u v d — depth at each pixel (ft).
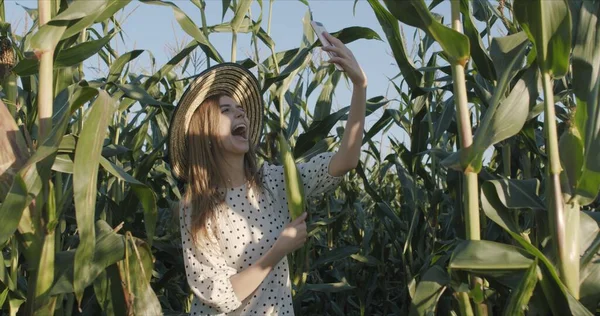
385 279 19.54
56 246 10.57
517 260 8.26
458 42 8.35
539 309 8.74
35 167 8.05
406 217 18.12
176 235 14.47
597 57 8.50
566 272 8.33
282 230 10.28
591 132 8.42
